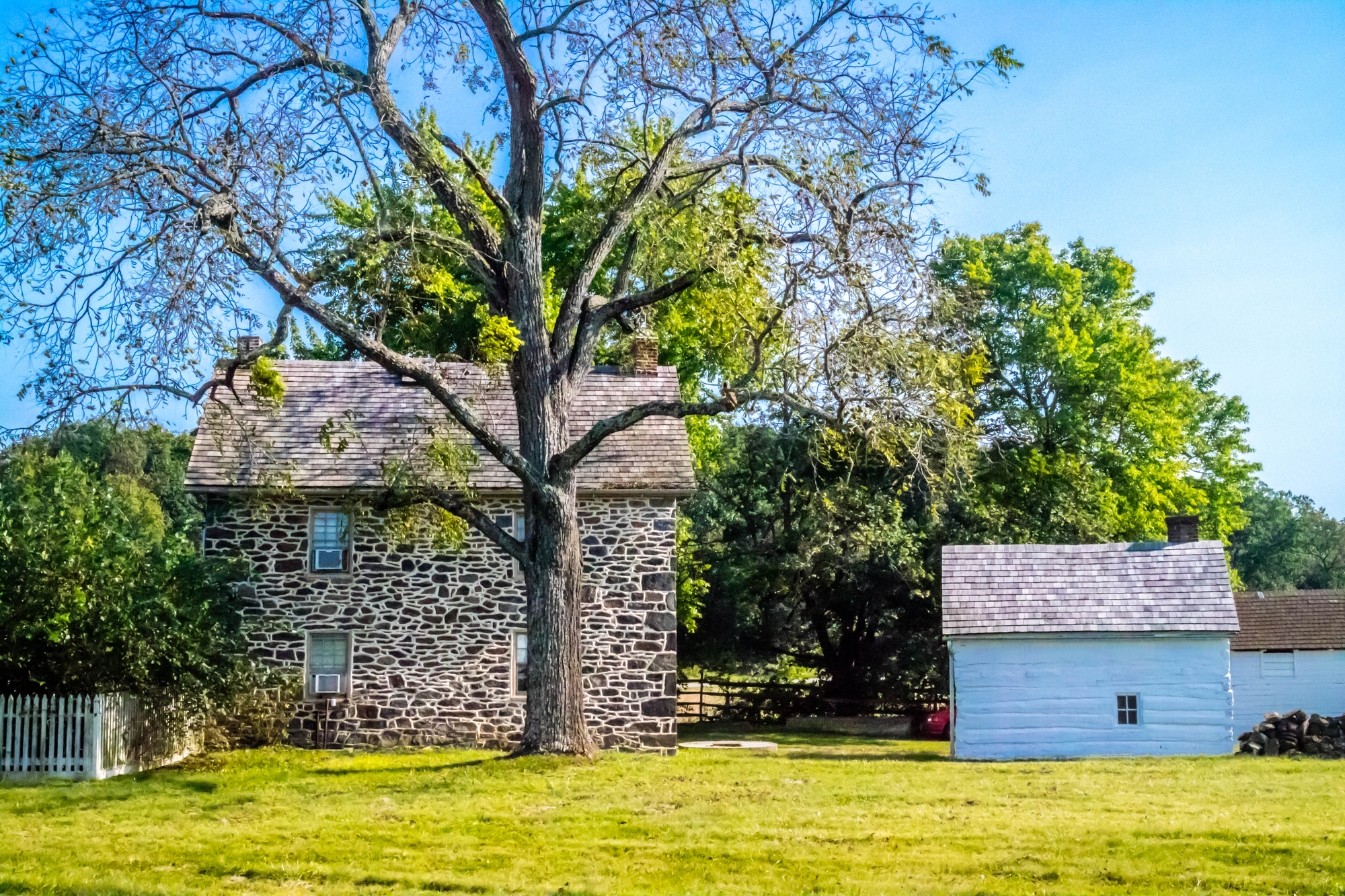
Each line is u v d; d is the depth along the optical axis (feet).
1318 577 260.62
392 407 81.20
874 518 113.29
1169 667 75.56
